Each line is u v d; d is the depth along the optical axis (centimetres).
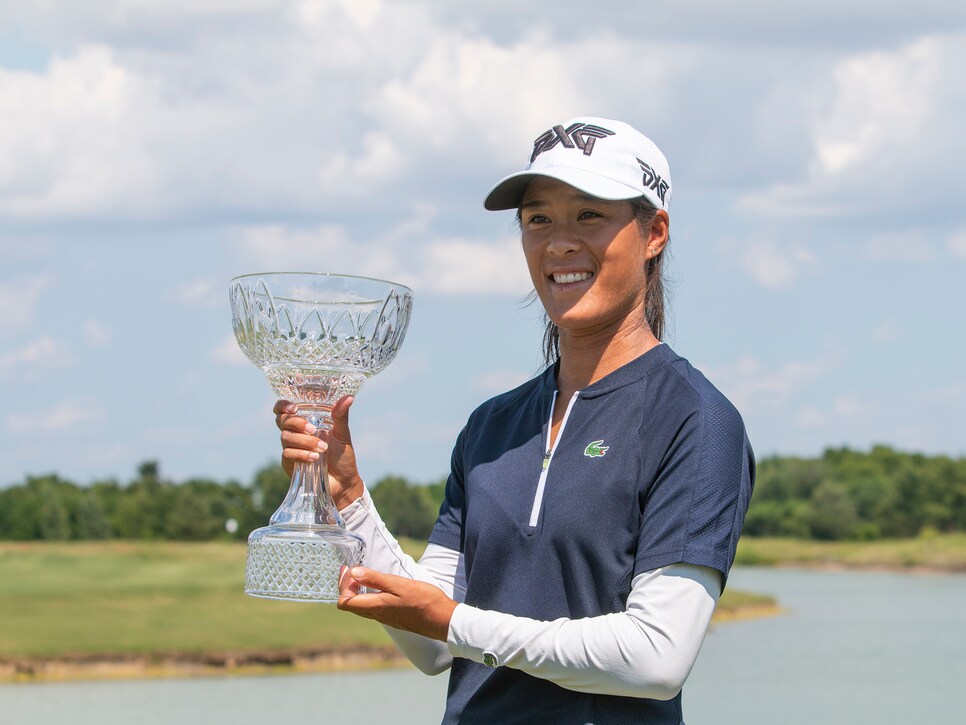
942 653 2366
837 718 1602
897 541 8281
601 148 247
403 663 2052
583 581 237
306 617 2469
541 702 240
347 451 275
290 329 258
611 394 247
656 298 266
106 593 2850
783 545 7981
